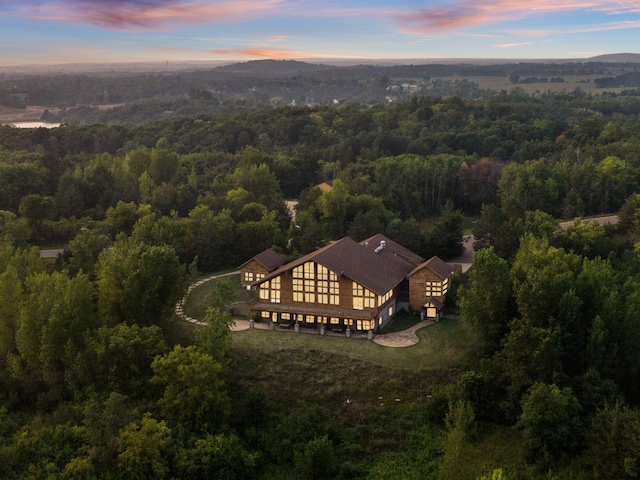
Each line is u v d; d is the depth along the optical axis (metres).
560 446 50.16
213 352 59.31
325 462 50.94
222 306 73.56
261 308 73.56
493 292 61.12
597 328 56.16
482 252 63.78
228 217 102.56
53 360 58.78
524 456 50.88
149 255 67.69
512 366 55.84
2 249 77.50
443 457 52.44
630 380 57.06
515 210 110.12
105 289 66.94
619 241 94.12
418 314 77.25
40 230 106.75
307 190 139.38
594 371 53.97
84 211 120.94
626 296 61.03
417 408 58.16
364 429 56.50
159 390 57.25
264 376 62.66
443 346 67.69
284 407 58.72
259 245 100.25
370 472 51.56
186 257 96.75
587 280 62.56
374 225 103.81
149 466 48.28
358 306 71.50
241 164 154.88
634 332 56.66
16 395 56.59
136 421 50.69
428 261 79.31
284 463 52.75
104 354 57.66
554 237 93.62
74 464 47.03
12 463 48.00
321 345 68.12
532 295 58.00
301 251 96.62
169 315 68.94
